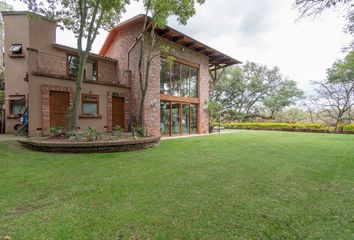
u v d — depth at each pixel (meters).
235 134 13.95
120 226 2.22
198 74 14.18
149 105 11.05
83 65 7.55
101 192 3.19
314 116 20.36
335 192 3.29
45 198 2.95
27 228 2.17
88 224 2.25
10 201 2.83
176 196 3.06
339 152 6.83
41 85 8.42
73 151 6.28
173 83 12.57
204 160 5.53
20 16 11.20
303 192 3.28
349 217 2.48
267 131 17.98
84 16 7.54
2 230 2.13
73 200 2.89
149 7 9.07
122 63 12.36
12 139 7.80
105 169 4.54
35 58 8.41
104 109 10.34
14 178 3.82
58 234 2.06
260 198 3.02
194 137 11.70
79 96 7.54
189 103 13.69
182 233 2.11
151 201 2.88
